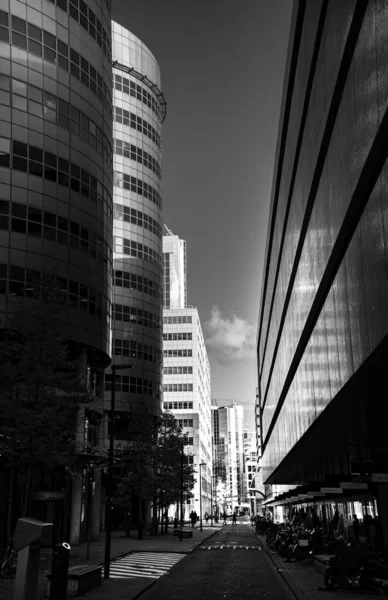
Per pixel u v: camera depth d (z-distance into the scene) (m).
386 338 12.40
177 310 166.50
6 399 26.59
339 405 20.69
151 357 94.88
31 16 50.00
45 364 28.28
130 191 96.69
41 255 47.19
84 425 46.94
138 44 102.56
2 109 46.91
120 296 92.25
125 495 58.31
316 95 20.66
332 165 18.06
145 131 101.25
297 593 18.39
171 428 65.81
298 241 27.88
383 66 11.52
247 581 22.70
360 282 14.75
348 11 14.60
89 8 56.56
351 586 18.89
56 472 45.19
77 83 53.56
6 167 46.34
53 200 49.12
